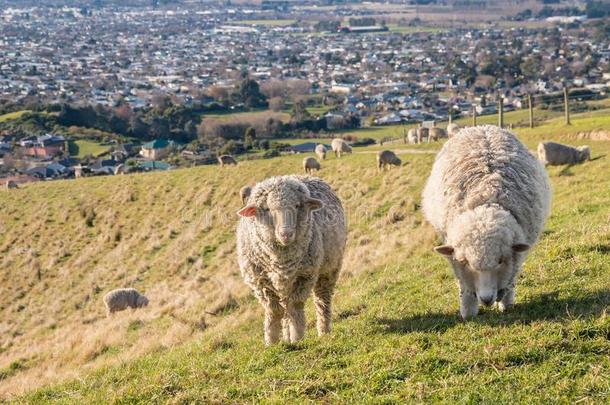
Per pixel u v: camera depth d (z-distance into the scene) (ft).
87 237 113.80
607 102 304.71
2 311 90.27
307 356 26.03
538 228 28.07
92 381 29.81
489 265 24.89
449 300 32.17
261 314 44.32
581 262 31.96
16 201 139.85
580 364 20.67
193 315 52.29
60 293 91.20
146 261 94.53
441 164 29.63
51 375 44.42
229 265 78.59
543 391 19.63
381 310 33.45
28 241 116.37
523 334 23.40
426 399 20.52
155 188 130.52
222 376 25.54
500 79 485.15
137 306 69.21
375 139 292.81
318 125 335.26
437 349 23.61
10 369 51.90
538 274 31.83
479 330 24.90
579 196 56.08
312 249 29.07
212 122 347.77
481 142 28.86
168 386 25.32
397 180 95.96
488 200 26.53
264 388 23.45
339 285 47.80
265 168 130.62
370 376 22.65
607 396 18.84
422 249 51.03
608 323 22.71
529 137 121.08
